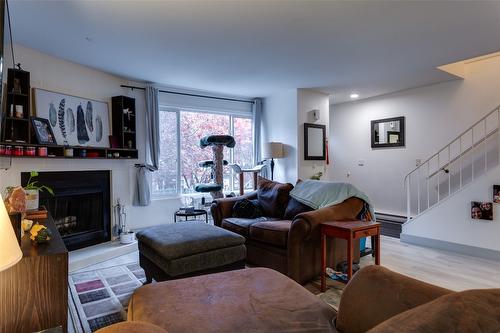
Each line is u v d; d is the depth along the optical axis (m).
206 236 2.65
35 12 2.63
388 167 6.07
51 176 3.69
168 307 1.43
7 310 1.42
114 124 4.50
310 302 1.49
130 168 4.70
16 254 1.11
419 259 3.66
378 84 5.20
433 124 5.38
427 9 2.61
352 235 2.60
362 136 6.50
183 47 3.44
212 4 2.51
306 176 5.60
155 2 2.47
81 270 3.37
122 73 4.43
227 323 1.29
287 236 2.95
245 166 6.23
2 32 1.67
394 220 5.62
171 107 5.25
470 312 0.72
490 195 3.70
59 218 3.84
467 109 4.98
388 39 3.24
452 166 5.16
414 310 0.82
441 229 4.08
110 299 2.64
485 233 3.72
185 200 5.34
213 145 5.13
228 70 4.30
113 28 2.95
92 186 4.15
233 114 6.02
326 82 5.00
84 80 4.12
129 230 4.48
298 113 5.46
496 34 3.13
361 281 1.33
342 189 3.37
